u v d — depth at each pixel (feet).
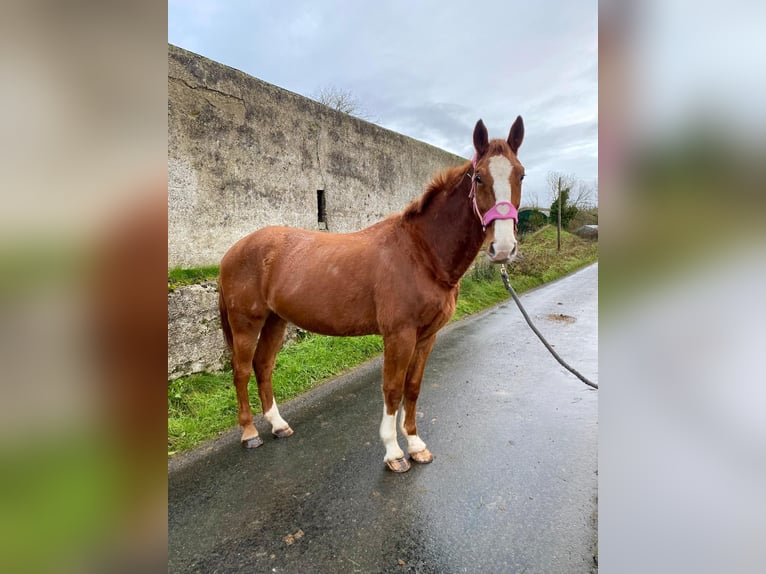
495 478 7.17
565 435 8.70
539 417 9.57
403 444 8.43
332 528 5.98
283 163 15.53
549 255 43.14
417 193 25.00
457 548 5.58
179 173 12.16
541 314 21.43
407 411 7.96
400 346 7.25
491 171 6.33
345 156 18.93
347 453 8.06
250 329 8.61
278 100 15.25
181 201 12.25
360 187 20.03
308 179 16.78
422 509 6.37
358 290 7.55
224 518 6.21
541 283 32.37
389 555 5.48
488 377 12.27
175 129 12.00
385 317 7.29
